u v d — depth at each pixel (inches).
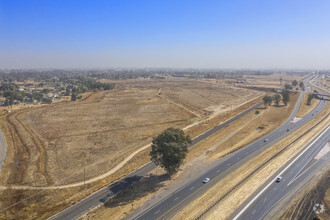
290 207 2396.7
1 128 5349.4
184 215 2314.2
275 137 4532.5
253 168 3243.1
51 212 2385.6
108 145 4382.4
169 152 2795.3
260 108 7421.3
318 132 4758.9
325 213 2285.9
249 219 2241.6
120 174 3211.1
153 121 6058.1
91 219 2284.7
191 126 5600.4
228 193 2667.3
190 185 2861.7
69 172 3316.9
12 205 2517.2
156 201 2554.1
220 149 4023.1
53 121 5989.2
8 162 3595.0
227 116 6471.5
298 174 3063.5
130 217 2297.0
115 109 7455.7
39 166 3489.2
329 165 3289.9
